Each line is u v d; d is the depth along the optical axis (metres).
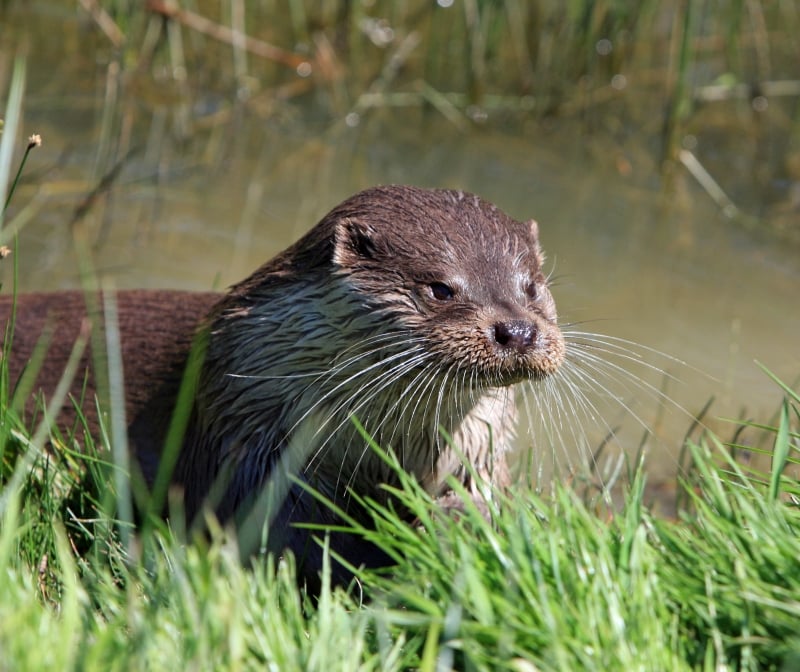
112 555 7.73
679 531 7.39
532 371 8.83
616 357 13.89
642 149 18.95
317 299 9.39
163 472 7.38
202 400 9.88
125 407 10.83
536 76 20.08
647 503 11.54
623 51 20.34
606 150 18.95
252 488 9.53
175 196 16.66
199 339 10.03
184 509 10.08
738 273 16.02
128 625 6.53
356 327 9.24
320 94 19.70
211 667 5.94
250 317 9.69
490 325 8.86
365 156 18.33
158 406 10.70
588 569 6.70
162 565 7.05
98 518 8.52
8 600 6.12
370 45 20.86
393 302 9.15
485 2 19.41
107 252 15.12
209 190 16.97
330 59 20.31
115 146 17.59
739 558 6.79
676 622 6.60
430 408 9.40
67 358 11.31
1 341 11.38
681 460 11.24
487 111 19.78
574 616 6.41
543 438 12.28
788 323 14.94
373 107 19.58
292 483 9.38
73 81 19.11
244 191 17.03
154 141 17.98
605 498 8.45
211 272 14.91
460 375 8.91
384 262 9.27
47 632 5.96
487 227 9.58
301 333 9.42
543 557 6.80
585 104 19.88
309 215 16.56
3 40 19.91
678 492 10.98
